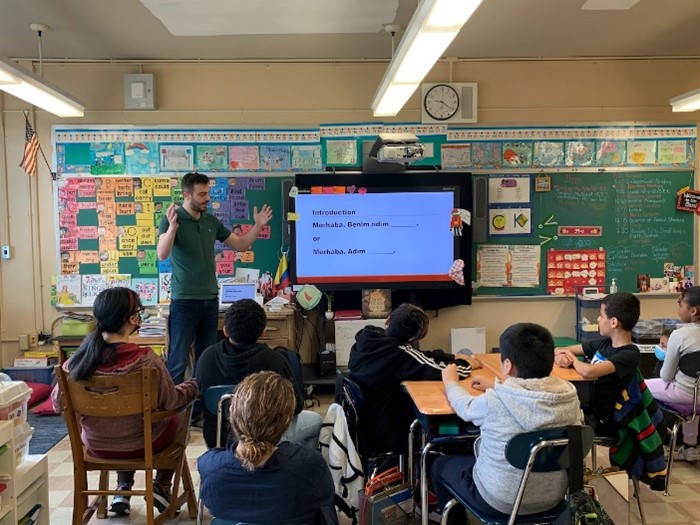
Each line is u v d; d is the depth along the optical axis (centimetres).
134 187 486
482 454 190
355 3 366
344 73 493
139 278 489
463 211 479
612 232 504
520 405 177
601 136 500
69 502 290
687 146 505
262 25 406
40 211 489
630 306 259
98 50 462
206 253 393
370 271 477
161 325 446
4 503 202
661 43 466
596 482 226
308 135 492
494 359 287
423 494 221
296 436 250
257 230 425
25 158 460
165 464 238
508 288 500
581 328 487
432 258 479
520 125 497
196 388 250
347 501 238
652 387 320
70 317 466
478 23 415
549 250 501
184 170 488
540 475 181
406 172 476
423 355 257
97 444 230
